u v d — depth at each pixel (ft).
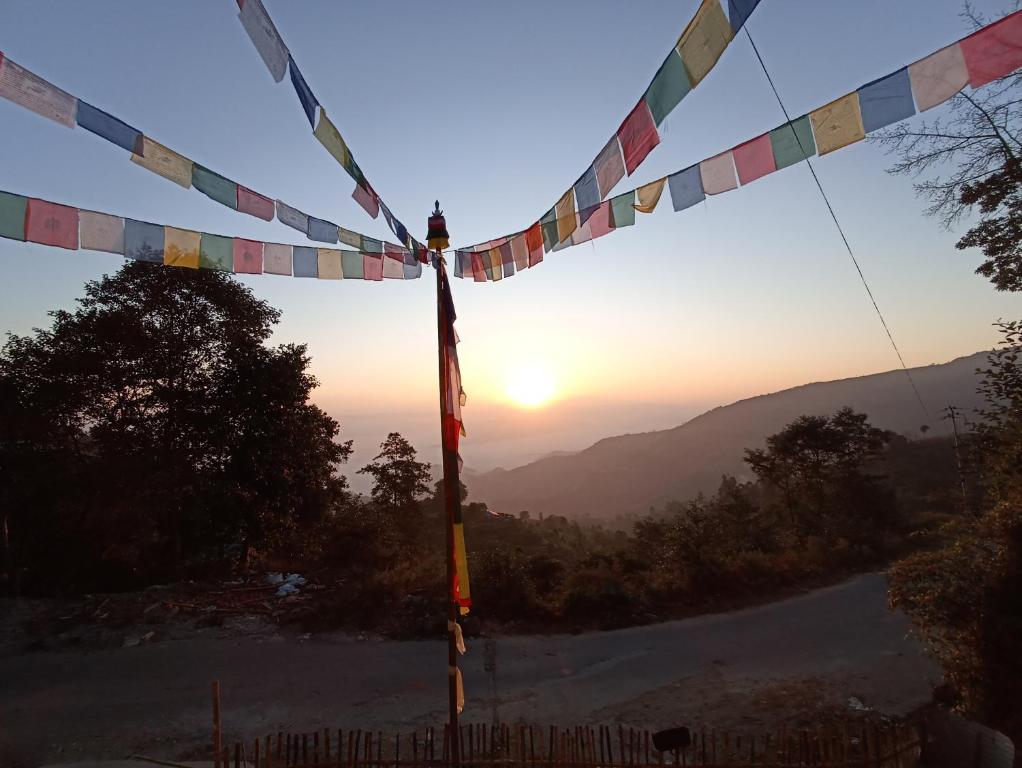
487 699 30.89
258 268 13.79
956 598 23.50
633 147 8.93
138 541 60.59
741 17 6.66
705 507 103.04
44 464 51.72
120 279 55.21
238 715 28.43
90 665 34.32
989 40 7.09
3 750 24.84
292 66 9.30
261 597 45.98
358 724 27.73
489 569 46.70
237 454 59.16
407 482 91.50
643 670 35.50
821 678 34.27
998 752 17.28
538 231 13.53
